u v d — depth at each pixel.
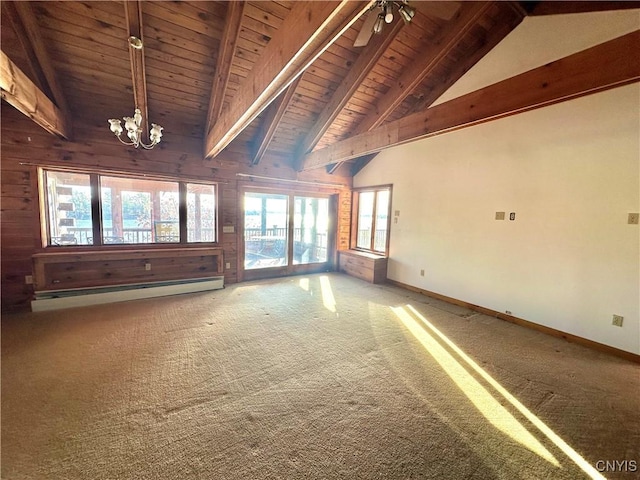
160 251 4.37
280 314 3.71
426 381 2.32
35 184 3.56
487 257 3.96
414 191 5.06
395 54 3.79
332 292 4.84
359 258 5.93
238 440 1.66
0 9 2.36
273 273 5.83
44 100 2.81
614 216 2.85
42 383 2.13
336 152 4.38
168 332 3.07
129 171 4.11
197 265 4.85
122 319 3.39
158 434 1.68
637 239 2.73
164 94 3.75
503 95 2.24
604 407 2.05
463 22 3.39
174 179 4.53
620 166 2.80
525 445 1.69
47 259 3.61
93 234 4.05
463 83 4.16
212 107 3.79
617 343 2.86
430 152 4.75
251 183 5.27
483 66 3.91
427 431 1.78
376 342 2.99
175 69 3.38
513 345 3.03
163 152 4.36
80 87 3.43
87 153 3.82
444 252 4.55
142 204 4.44
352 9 1.33
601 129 2.90
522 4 3.37
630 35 1.64
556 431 1.81
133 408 1.89
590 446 1.69
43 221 3.69
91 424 1.74
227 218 5.07
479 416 1.93
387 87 4.31
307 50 1.65
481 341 3.10
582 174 3.05
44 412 1.82
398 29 3.27
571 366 2.62
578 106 3.04
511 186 3.67
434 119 2.82
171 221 4.67
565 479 1.47
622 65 1.67
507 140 3.69
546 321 3.38
